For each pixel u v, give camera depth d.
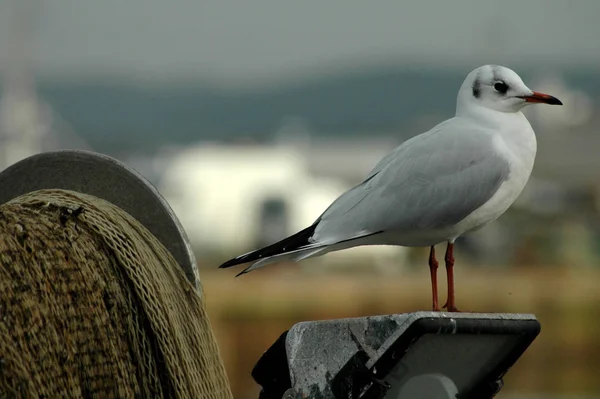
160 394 8.58
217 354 9.25
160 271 8.86
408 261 56.72
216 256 61.88
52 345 8.12
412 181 10.96
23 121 105.88
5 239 8.27
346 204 11.04
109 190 9.36
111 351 8.38
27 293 8.14
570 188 72.38
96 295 8.41
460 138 11.02
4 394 7.80
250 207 71.50
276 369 7.89
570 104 100.06
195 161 74.38
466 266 52.75
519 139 11.13
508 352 7.77
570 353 32.81
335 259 55.59
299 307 33.75
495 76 11.18
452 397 7.70
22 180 9.53
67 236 8.52
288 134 118.25
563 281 38.03
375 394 7.39
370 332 7.41
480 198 10.97
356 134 173.25
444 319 7.30
